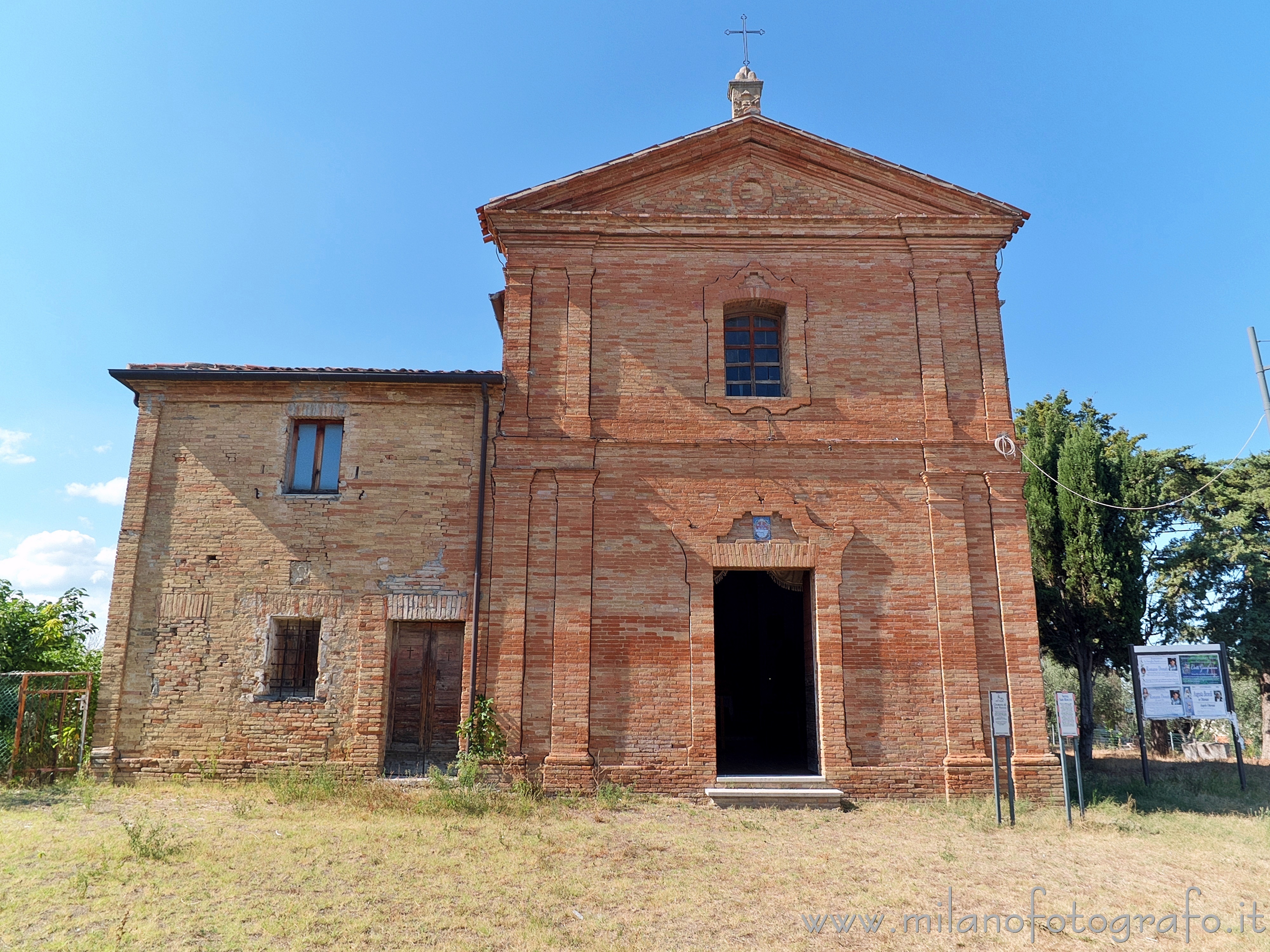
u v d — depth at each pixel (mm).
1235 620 22078
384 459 13125
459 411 13336
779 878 8344
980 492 13086
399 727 13039
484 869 8281
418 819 10188
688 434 13172
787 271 13953
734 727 19188
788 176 14461
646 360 13516
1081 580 19516
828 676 12328
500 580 12523
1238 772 16688
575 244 13898
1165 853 9594
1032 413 27719
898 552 12836
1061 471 20109
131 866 7965
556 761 11859
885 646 12484
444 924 6762
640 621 12500
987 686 12383
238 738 12242
